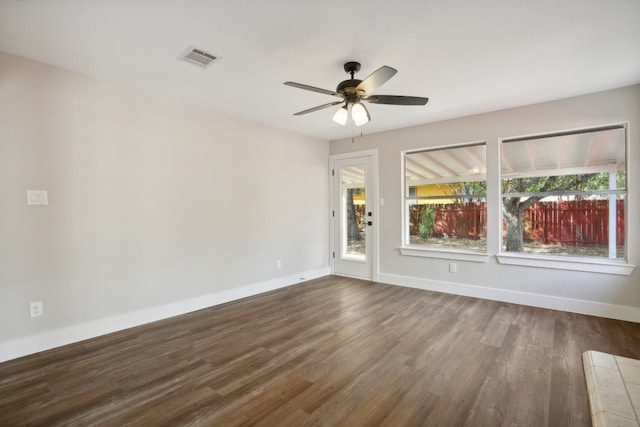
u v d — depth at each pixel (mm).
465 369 2248
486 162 3941
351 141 5176
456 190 4289
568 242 3553
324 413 1781
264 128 4383
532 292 3656
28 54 2432
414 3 1852
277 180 4574
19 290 2459
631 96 3111
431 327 3027
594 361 1699
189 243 3547
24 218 2475
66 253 2686
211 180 3758
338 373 2207
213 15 1956
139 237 3137
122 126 3016
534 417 1735
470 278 4086
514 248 3869
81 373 2215
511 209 3885
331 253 5457
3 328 2393
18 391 2004
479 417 1739
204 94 3285
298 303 3832
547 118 3533
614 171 3299
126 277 3047
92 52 2412
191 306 3557
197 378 2152
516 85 3076
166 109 3338
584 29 2127
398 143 4652
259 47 2352
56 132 2631
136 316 3111
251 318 3316
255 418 1742
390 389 2012
